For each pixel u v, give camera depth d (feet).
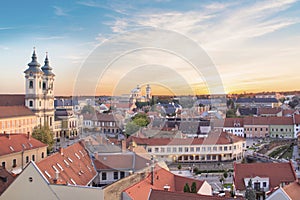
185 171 268.62
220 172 275.59
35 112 473.26
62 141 465.47
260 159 342.03
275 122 526.98
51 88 503.20
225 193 168.45
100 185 157.38
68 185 121.70
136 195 119.24
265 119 533.96
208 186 147.23
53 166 141.08
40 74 484.33
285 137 521.65
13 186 127.03
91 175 155.43
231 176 265.54
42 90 492.13
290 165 185.88
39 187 124.88
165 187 126.52
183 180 145.59
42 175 125.08
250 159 344.49
